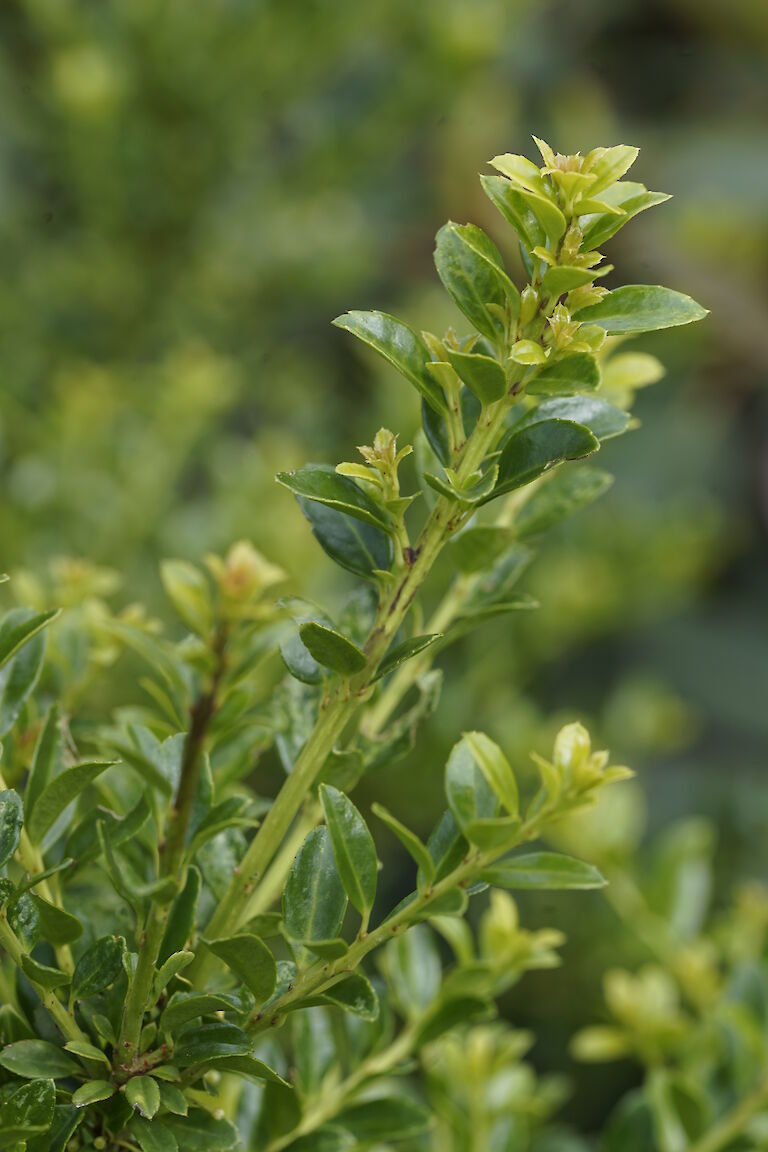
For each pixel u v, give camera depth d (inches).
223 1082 21.5
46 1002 19.1
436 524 19.0
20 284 44.8
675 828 47.7
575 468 22.3
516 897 38.3
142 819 19.6
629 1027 25.9
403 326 19.1
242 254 47.7
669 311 18.9
